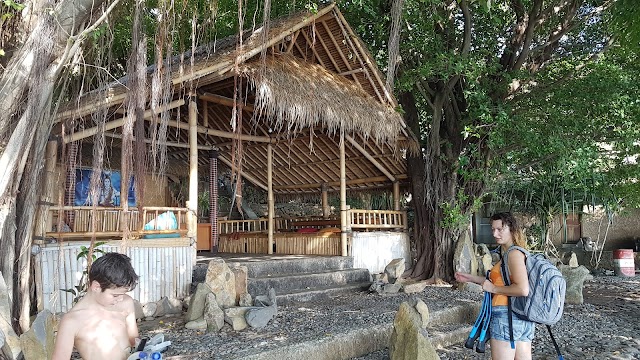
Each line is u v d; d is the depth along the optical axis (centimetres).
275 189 1281
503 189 1426
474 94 908
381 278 888
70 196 634
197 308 584
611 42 972
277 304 720
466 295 812
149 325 589
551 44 1060
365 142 1004
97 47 543
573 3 984
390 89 911
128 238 644
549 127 939
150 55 982
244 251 1139
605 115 940
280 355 461
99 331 235
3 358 400
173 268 692
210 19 723
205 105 895
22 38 464
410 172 1052
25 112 449
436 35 959
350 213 977
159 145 611
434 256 990
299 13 823
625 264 1249
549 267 334
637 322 682
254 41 707
